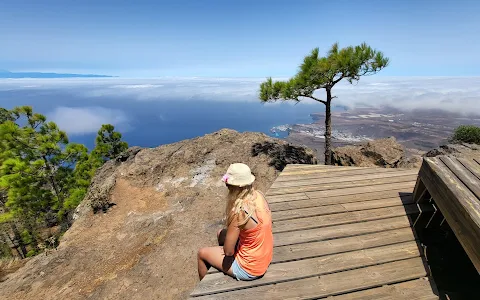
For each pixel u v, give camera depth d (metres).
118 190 11.52
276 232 3.71
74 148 15.23
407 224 3.83
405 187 5.02
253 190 2.48
